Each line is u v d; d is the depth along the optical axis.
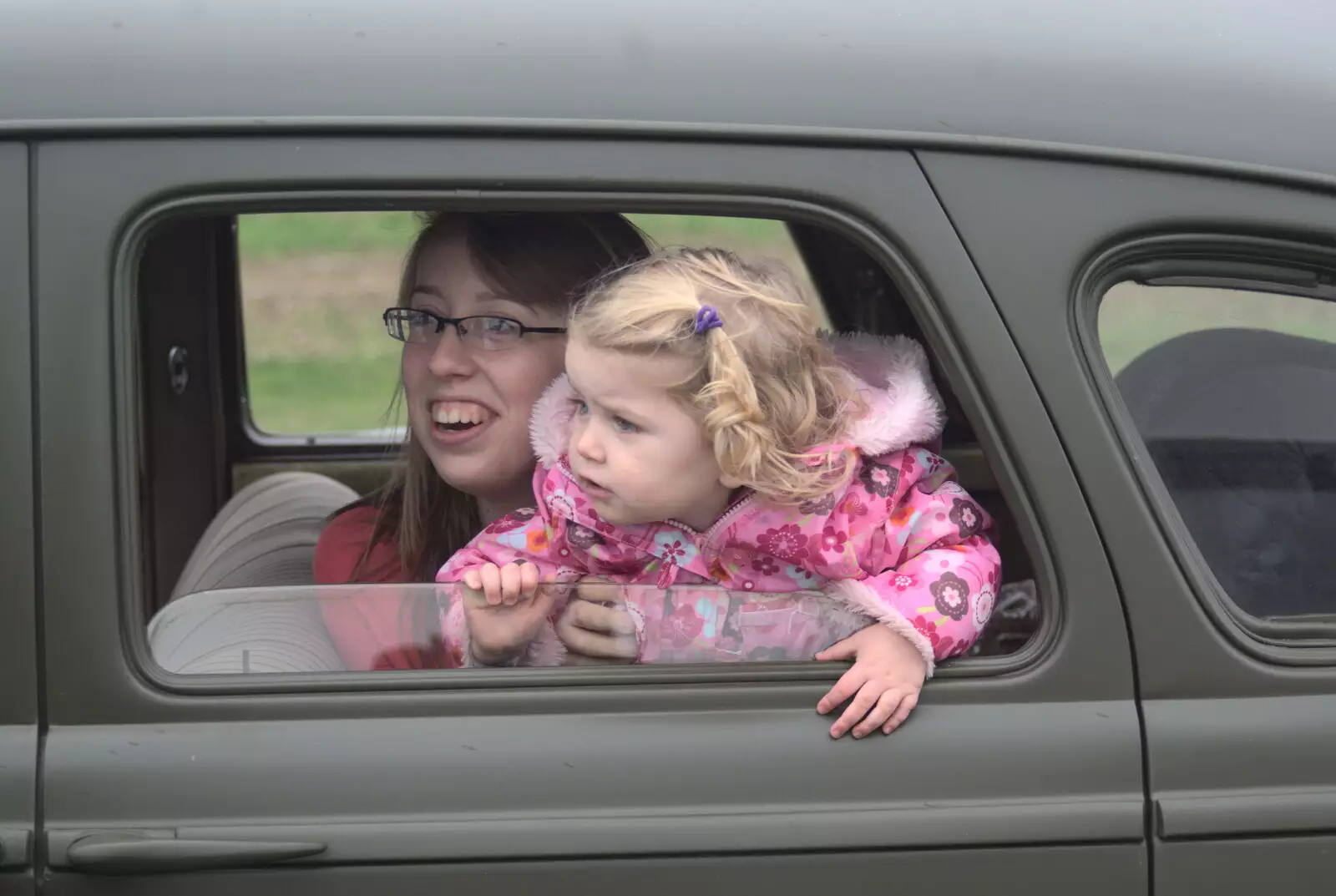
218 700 2.23
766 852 2.23
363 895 2.20
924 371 2.75
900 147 2.33
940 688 2.33
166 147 2.23
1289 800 2.30
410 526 3.03
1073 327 2.35
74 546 2.21
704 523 2.61
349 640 2.42
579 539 2.67
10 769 2.17
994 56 2.41
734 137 2.30
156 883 2.18
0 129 2.21
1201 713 2.32
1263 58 2.50
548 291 2.79
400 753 2.23
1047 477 2.32
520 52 2.32
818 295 4.04
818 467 2.48
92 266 2.21
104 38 2.29
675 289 2.43
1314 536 2.52
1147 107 2.41
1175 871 2.29
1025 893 2.28
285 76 2.27
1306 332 2.53
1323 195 2.41
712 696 2.30
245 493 3.63
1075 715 2.31
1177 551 2.34
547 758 2.24
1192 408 2.51
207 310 3.88
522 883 2.21
